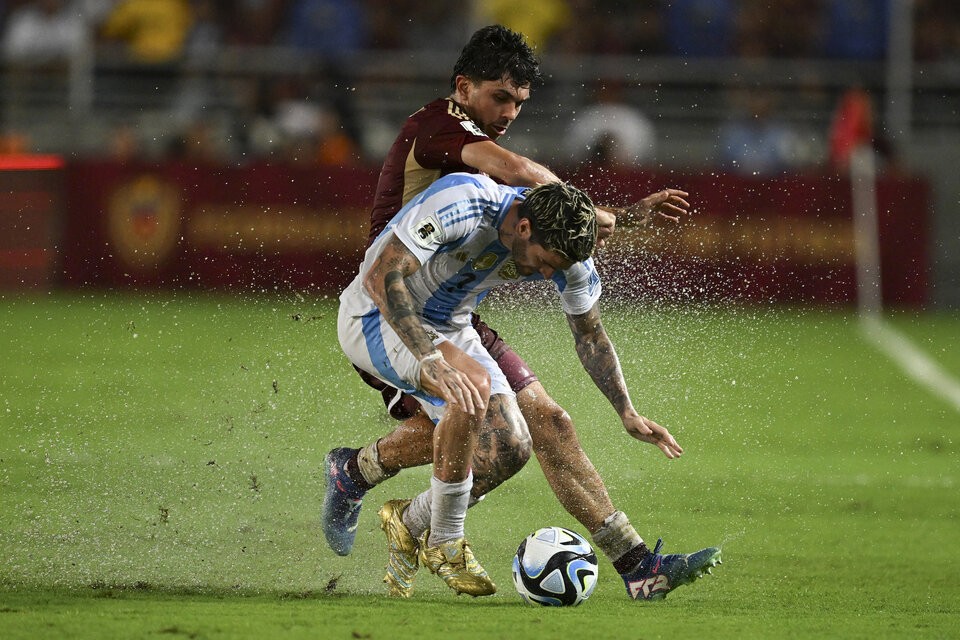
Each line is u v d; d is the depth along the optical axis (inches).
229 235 2256.4
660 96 2549.2
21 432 1115.9
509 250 650.2
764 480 1035.9
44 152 2492.6
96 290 2266.2
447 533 652.7
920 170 2401.6
